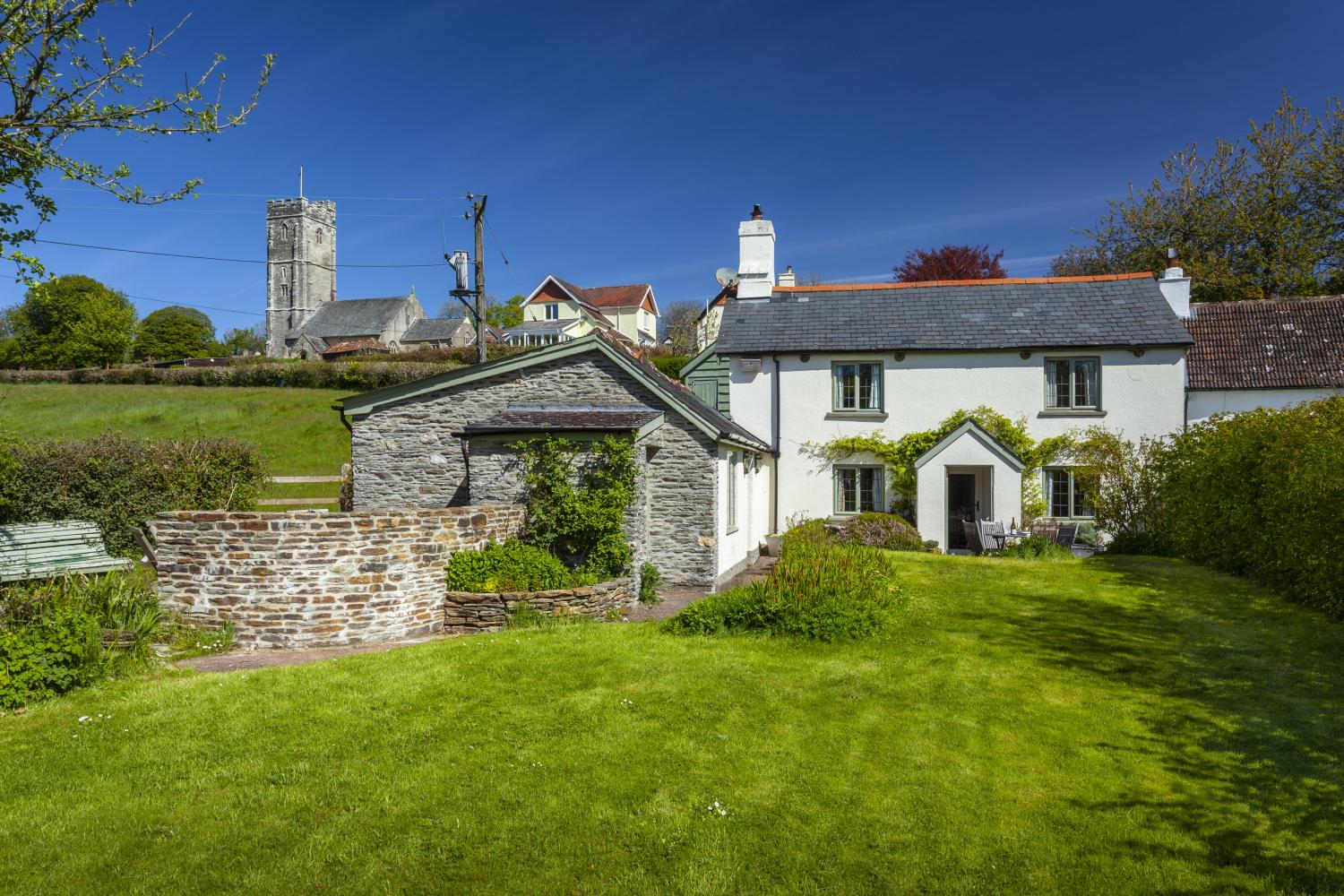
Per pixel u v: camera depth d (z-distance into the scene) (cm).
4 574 1078
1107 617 1127
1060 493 2205
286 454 2970
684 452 1591
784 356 2334
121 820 577
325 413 3588
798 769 656
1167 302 2239
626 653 949
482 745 701
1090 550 2006
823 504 2320
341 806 598
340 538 1097
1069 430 2173
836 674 879
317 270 8881
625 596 1334
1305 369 2220
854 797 611
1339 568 1038
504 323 7606
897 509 2259
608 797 611
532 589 1222
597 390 1634
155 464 1730
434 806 596
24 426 3219
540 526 1412
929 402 2262
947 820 579
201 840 552
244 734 722
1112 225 4003
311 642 1077
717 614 1062
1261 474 1324
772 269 2569
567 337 6306
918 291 2472
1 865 522
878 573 1226
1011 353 2214
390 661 931
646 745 697
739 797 613
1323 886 486
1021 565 1548
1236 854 527
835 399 2319
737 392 2367
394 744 702
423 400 1694
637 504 1454
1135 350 2142
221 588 1085
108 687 846
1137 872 512
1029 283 2423
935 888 502
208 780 638
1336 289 3506
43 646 830
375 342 6931
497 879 512
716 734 721
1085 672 887
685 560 1589
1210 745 692
